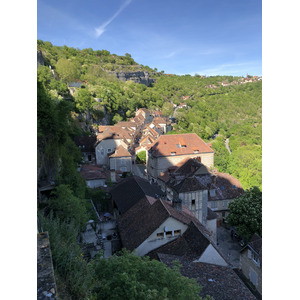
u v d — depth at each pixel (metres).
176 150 53.38
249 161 54.78
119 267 11.21
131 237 21.16
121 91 128.00
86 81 118.06
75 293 8.59
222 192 38.91
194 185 28.34
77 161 41.66
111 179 38.53
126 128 85.25
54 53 135.88
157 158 51.72
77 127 66.06
